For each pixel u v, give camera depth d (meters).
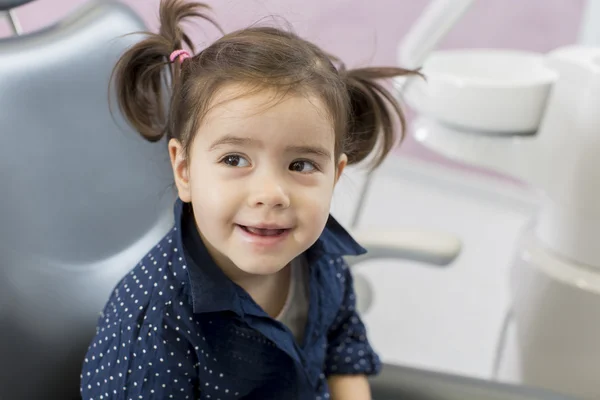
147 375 0.64
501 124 0.96
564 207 0.95
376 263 1.93
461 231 2.07
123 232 0.82
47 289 0.75
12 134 0.75
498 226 2.10
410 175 2.31
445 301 1.79
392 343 1.65
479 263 1.94
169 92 0.78
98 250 0.80
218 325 0.68
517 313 1.06
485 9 2.04
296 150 0.57
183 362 0.65
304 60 0.60
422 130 1.08
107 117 0.81
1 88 0.75
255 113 0.56
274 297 0.76
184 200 0.64
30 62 0.77
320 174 0.59
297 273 0.77
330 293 0.80
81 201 0.79
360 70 0.75
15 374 0.72
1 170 0.73
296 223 0.59
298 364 0.71
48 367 0.74
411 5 2.02
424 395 0.81
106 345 0.66
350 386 0.85
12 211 0.73
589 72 0.88
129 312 0.66
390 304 1.78
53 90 0.78
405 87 1.01
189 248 0.67
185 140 0.62
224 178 0.58
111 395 0.65
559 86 0.92
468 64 1.09
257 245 0.58
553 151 0.94
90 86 0.80
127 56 0.72
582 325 0.96
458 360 1.61
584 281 0.94
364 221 2.07
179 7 0.71
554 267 0.97
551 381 1.04
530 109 0.95
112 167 0.81
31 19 1.75
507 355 1.17
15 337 0.72
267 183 0.57
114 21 0.83
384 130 0.79
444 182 2.28
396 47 2.11
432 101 1.00
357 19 2.08
